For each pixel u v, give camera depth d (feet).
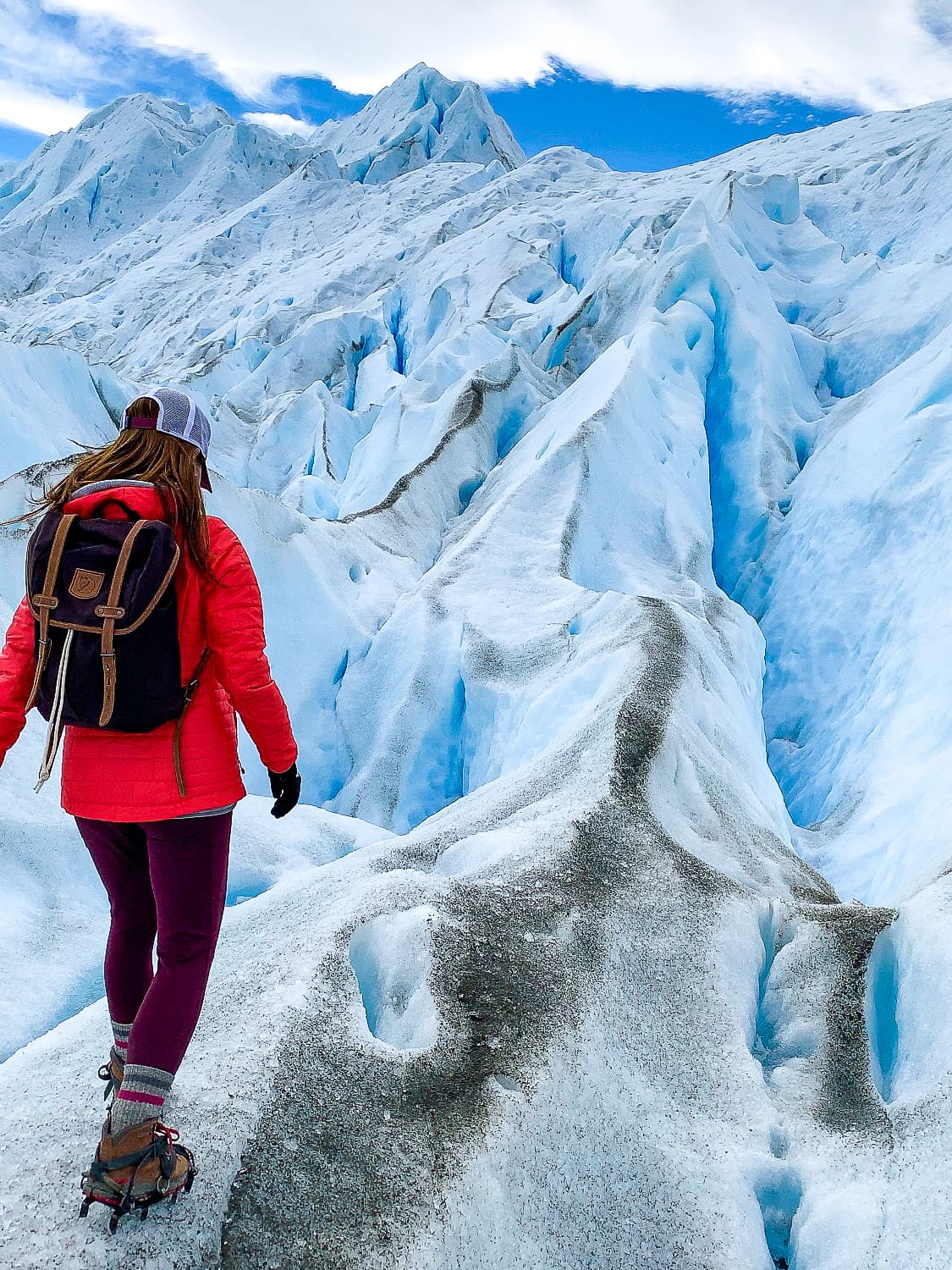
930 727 30.58
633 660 24.73
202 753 4.85
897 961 11.25
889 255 90.38
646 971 10.68
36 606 4.56
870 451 48.75
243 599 4.79
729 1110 9.12
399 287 135.33
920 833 24.35
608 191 151.53
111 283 225.56
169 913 4.98
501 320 92.02
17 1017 14.67
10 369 54.90
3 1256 4.94
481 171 212.84
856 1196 7.86
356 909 10.36
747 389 61.00
